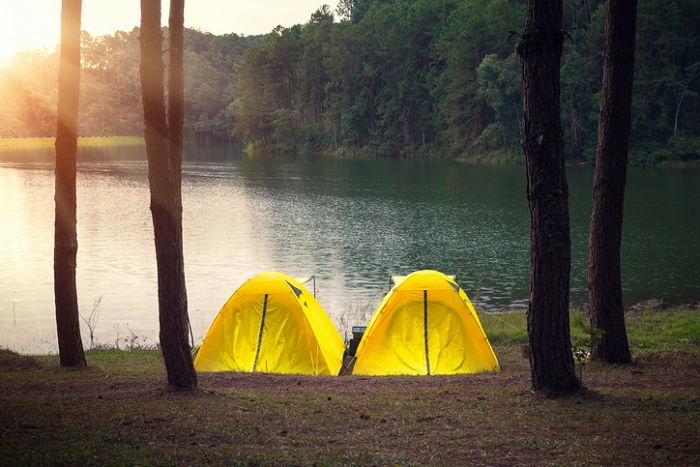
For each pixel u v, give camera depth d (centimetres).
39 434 790
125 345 1738
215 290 2412
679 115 9125
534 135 948
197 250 3212
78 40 1277
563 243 962
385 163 10125
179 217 1041
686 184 6231
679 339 1598
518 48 948
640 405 917
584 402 938
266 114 14400
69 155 1295
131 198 5338
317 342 1366
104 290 2397
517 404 941
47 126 19888
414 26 12081
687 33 9231
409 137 12212
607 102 1212
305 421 862
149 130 991
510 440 770
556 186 953
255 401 971
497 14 10062
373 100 13050
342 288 2455
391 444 770
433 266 2845
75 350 1335
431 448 752
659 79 8650
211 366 1382
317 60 14112
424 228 3897
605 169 1229
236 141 18938
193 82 19625
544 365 983
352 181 7044
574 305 2223
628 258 2972
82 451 719
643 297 2317
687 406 905
